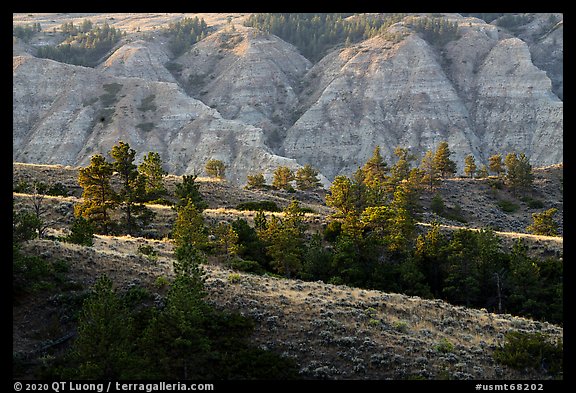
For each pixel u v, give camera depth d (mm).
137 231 74125
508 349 44375
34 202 73875
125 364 35719
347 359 41531
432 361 42688
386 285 66438
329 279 66000
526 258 70125
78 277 46062
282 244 65875
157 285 46344
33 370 37156
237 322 42844
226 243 65875
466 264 69938
